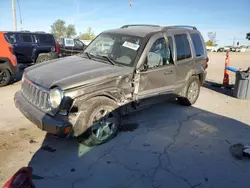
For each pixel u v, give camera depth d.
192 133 4.46
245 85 6.85
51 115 3.36
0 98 6.17
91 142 3.71
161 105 6.00
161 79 4.61
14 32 10.95
